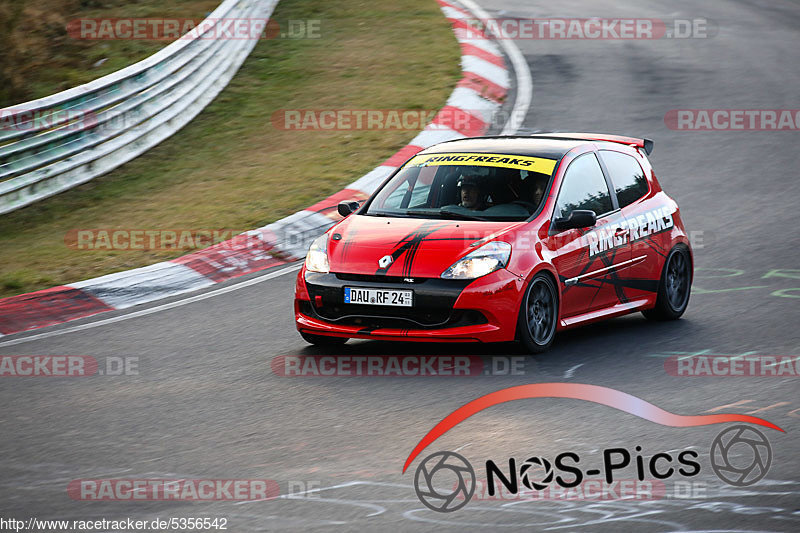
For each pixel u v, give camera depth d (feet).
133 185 160.56
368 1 272.92
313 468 60.85
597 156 99.50
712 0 314.35
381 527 51.96
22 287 113.60
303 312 88.94
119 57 221.66
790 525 51.16
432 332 83.61
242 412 72.64
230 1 217.56
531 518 52.75
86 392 78.84
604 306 95.14
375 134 177.37
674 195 148.56
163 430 69.10
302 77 213.25
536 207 90.68
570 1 298.76
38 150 155.94
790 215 136.67
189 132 185.98
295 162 165.58
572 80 210.79
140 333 97.40
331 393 76.59
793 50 239.09
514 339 85.10
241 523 52.85
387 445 64.69
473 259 84.17
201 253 122.72
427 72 211.41
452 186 93.91
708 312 101.14
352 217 94.12
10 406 75.66
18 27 234.99
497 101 196.65
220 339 94.27
